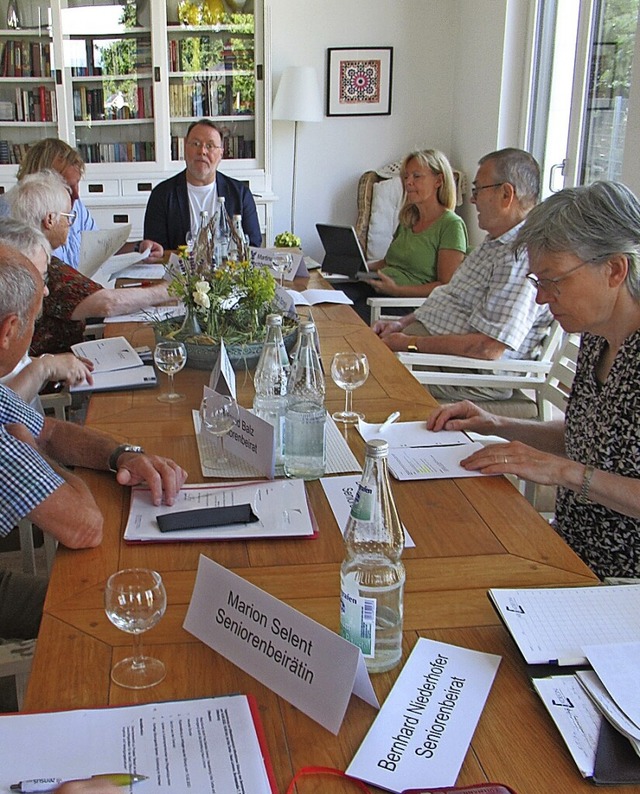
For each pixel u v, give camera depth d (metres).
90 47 5.28
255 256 3.46
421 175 3.95
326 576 1.25
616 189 1.51
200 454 1.69
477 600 1.19
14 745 0.89
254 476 1.58
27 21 5.20
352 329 2.78
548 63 4.61
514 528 1.40
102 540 1.35
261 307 2.32
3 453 1.29
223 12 5.28
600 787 0.86
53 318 2.90
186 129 5.46
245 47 5.36
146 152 5.46
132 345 2.53
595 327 1.60
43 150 3.69
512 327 2.83
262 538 1.35
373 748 0.91
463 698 0.98
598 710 0.95
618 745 0.90
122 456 1.56
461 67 5.55
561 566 1.29
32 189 2.78
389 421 1.88
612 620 1.11
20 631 1.62
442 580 1.24
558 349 2.83
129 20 5.25
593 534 1.64
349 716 0.96
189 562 1.29
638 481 1.50
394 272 4.14
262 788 0.85
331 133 5.77
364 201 5.66
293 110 5.41
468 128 5.46
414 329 3.29
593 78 4.03
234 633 1.05
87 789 0.80
